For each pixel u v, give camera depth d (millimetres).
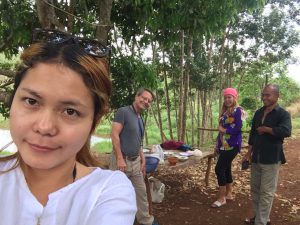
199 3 4977
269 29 10906
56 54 696
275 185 4266
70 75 698
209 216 5098
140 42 5668
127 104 5133
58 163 725
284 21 11188
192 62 8820
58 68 692
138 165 4137
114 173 844
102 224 707
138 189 4176
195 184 6387
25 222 757
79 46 735
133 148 4082
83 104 718
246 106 14156
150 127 14961
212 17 5141
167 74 9406
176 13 5059
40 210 758
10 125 721
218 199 5453
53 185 797
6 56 4953
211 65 9844
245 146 8914
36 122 691
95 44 759
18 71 721
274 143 4164
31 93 690
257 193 4422
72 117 718
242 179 6848
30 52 701
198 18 5105
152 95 4168
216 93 13555
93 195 769
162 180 6480
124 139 4062
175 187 6184
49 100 692
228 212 5230
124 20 5395
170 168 4992
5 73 4238
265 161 4191
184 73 8961
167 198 5688
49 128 688
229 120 5066
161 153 5223
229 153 5160
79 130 723
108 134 14109
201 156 5652
